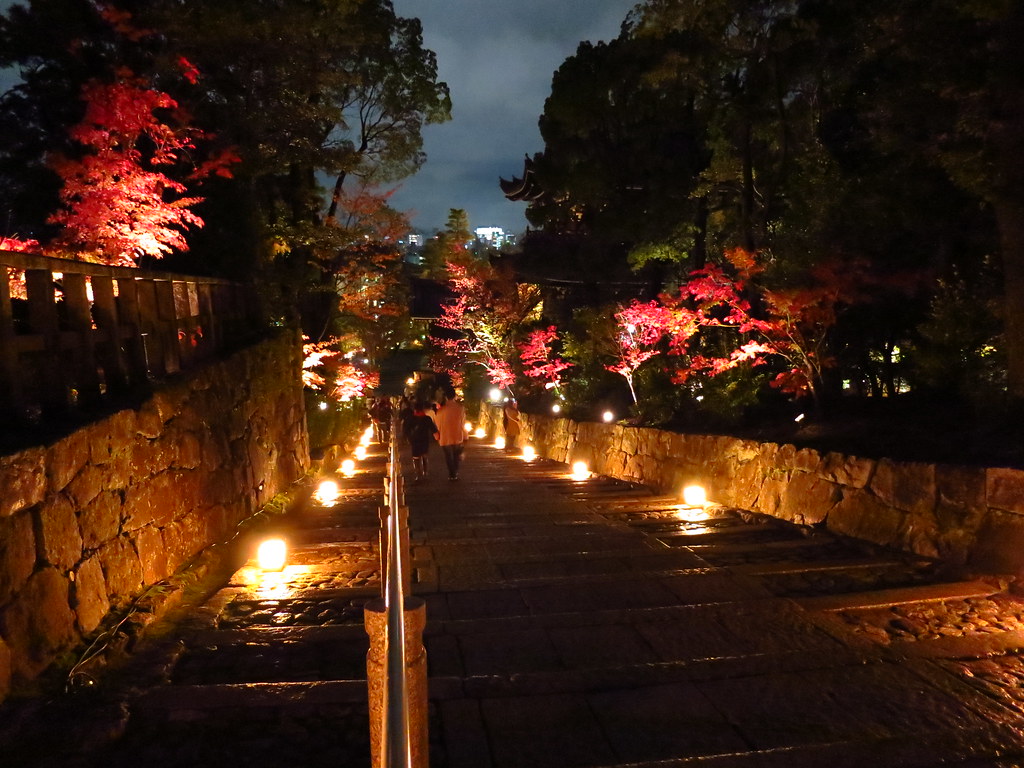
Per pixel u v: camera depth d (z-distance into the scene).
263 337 10.55
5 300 4.26
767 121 12.43
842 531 6.95
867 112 8.33
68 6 9.29
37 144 9.79
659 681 3.82
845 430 8.05
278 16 11.16
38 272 4.71
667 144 16.84
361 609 5.22
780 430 9.15
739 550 6.70
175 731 3.37
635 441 12.82
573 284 23.20
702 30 11.80
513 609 5.18
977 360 7.21
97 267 5.47
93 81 8.02
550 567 6.28
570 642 4.43
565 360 21.38
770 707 3.52
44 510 3.91
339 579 6.08
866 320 9.49
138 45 9.97
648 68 14.80
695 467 10.30
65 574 4.09
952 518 5.79
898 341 9.92
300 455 12.61
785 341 9.50
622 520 8.61
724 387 10.75
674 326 12.64
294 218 18.23
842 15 9.90
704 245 16.33
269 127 12.28
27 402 4.60
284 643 4.47
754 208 14.48
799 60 10.93
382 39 19.02
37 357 4.69
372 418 26.55
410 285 42.00
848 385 13.12
